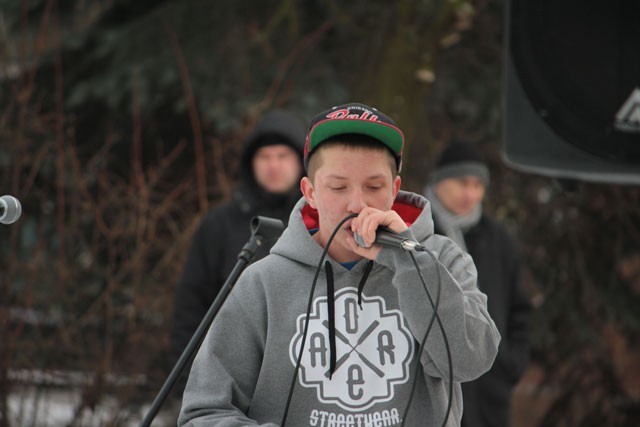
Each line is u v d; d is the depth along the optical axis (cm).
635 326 2109
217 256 1166
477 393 1174
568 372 2184
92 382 1512
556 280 2159
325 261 618
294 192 1186
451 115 2200
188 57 1869
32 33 1898
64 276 1549
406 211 644
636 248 2162
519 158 813
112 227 1656
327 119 595
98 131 1928
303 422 604
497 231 1237
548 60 805
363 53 1972
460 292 577
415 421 600
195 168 1852
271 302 619
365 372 603
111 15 1989
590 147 798
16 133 1568
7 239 1609
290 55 1883
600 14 803
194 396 617
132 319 1580
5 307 1471
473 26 2120
